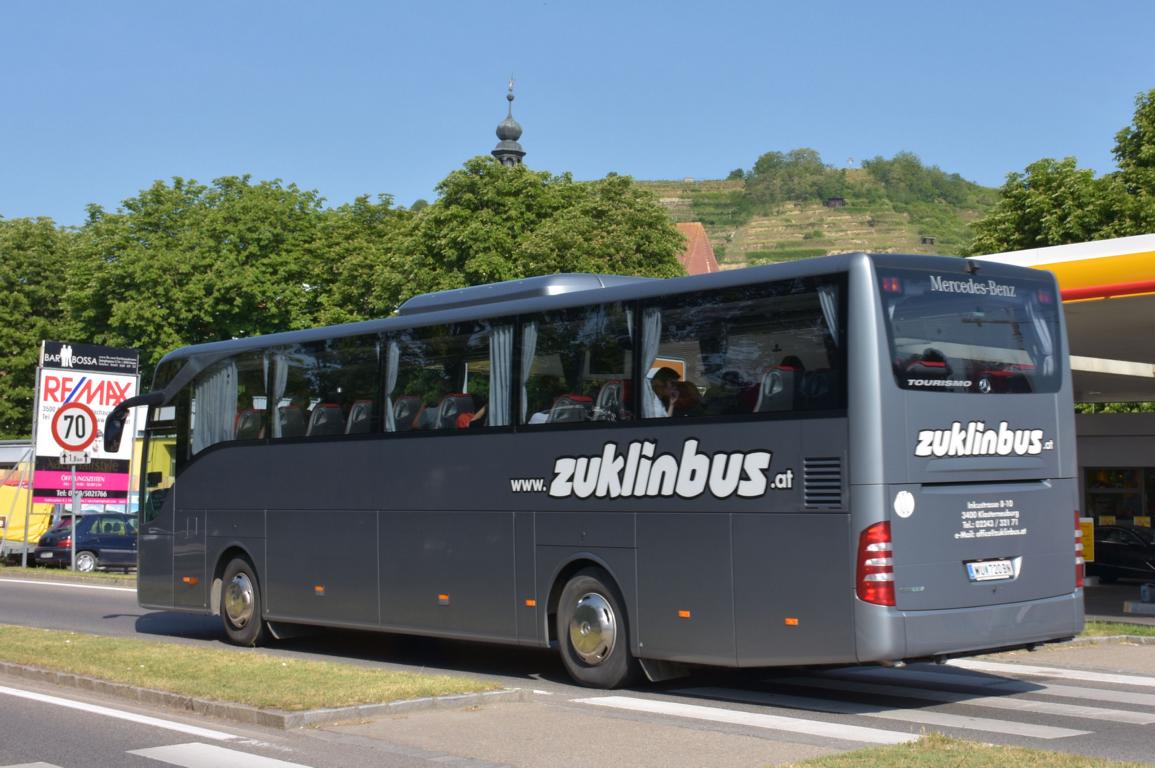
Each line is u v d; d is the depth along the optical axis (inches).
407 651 691.4
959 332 454.0
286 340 691.4
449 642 740.7
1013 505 456.8
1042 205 1744.6
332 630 809.5
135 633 796.6
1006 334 467.8
